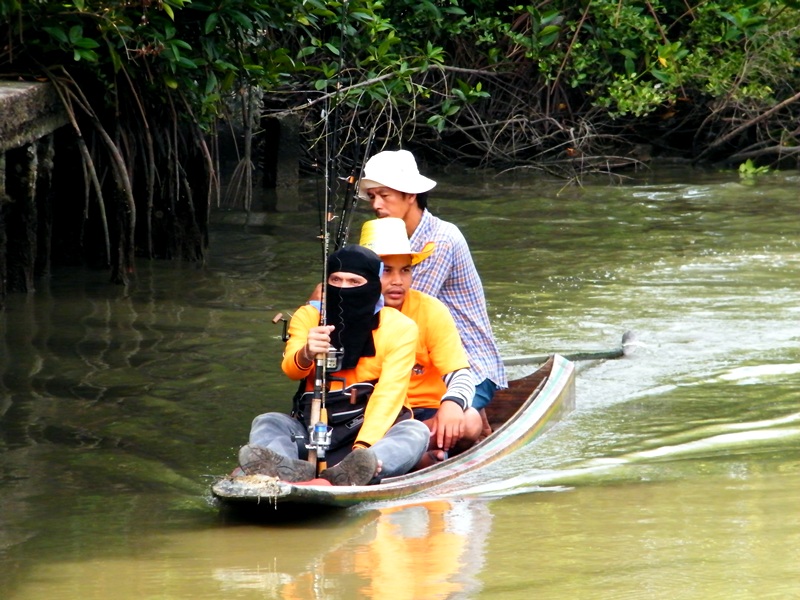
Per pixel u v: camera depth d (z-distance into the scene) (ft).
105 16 100.78
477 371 73.82
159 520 57.57
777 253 129.80
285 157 174.81
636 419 77.20
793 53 203.72
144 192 119.96
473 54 205.16
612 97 197.98
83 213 115.96
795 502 58.90
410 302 68.13
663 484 63.00
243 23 109.09
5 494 61.41
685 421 76.43
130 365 85.76
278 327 97.04
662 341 95.96
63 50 104.06
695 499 59.93
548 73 196.24
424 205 74.38
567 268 122.72
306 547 53.16
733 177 195.00
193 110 119.55
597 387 84.79
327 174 69.05
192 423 73.97
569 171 203.31
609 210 159.94
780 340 96.02
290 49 166.71
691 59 194.80
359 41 138.92
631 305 107.45
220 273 117.08
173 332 94.94
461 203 166.40
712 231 143.13
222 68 112.88
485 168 208.33
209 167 121.90
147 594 47.32
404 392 64.03
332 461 63.52
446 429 65.77
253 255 126.21
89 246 119.85
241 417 75.25
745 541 52.80
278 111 170.50
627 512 57.82
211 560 51.52
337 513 58.29
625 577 48.26
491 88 211.82
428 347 68.23
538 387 78.13
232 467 66.28
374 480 60.34
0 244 100.17
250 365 86.33
